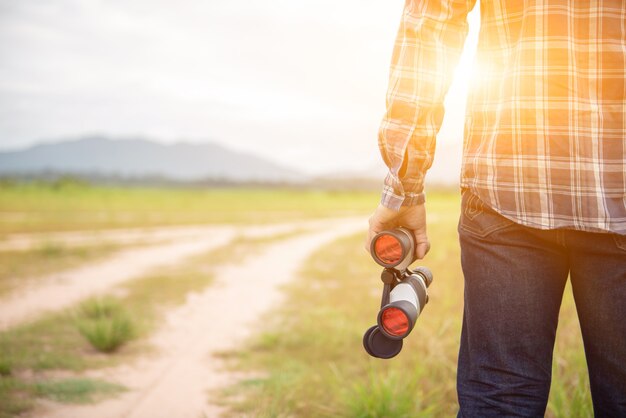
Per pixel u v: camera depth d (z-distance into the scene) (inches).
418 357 166.2
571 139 50.4
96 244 634.2
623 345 51.3
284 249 649.6
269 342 221.6
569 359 133.3
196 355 212.1
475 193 54.2
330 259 542.9
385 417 131.6
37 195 2418.8
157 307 309.9
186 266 487.5
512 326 52.6
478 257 54.2
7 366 181.0
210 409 152.6
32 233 754.2
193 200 2458.2
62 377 180.4
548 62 51.0
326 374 171.9
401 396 136.3
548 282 52.6
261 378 178.7
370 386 147.1
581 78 50.6
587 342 53.6
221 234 852.0
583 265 51.7
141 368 194.2
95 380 177.0
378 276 408.2
